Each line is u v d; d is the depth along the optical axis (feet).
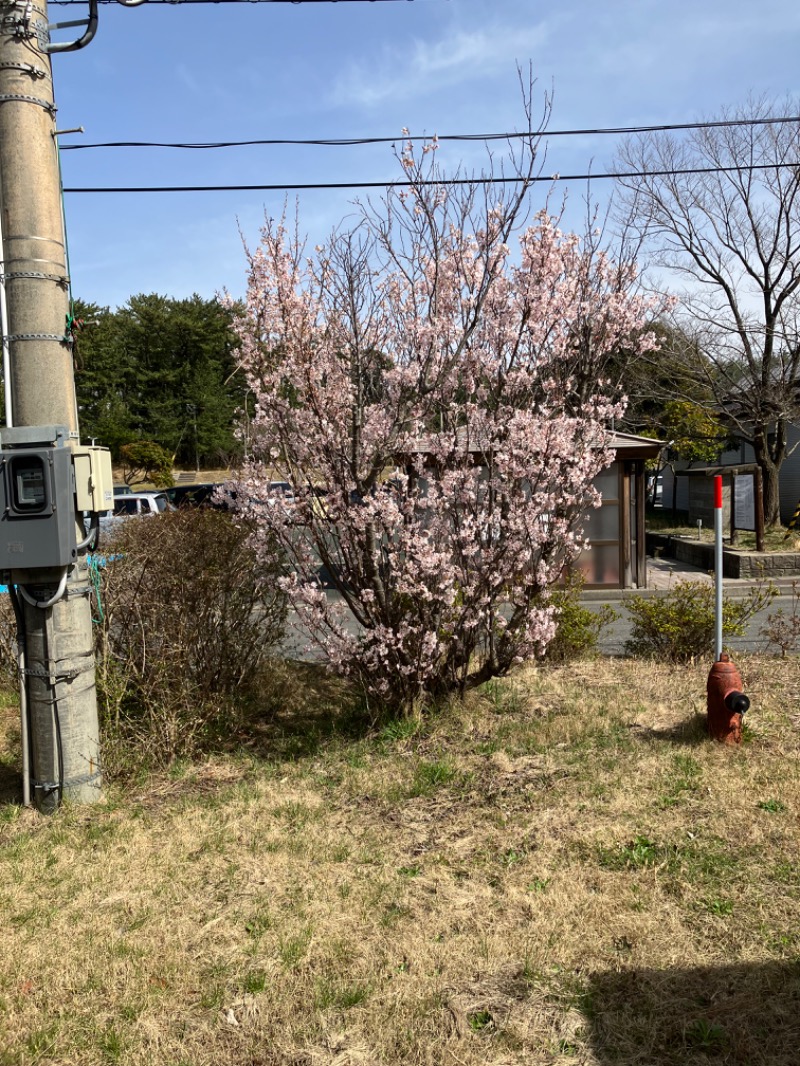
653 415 84.48
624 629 36.14
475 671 24.14
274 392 19.42
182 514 22.16
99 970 11.21
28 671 16.93
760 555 52.95
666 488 112.06
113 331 154.92
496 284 20.12
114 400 149.18
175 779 18.84
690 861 13.41
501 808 15.98
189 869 14.12
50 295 16.70
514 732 20.07
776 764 17.17
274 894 13.12
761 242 65.21
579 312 20.98
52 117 16.92
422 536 19.39
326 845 14.83
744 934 11.39
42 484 15.96
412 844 14.76
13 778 19.26
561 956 11.09
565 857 13.87
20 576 16.42
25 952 11.70
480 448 19.95
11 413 16.75
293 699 24.39
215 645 21.67
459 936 11.66
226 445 145.59
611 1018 9.83
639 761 17.80
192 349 154.51
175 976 11.01
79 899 13.24
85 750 17.17
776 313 66.64
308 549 20.40
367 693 21.98
